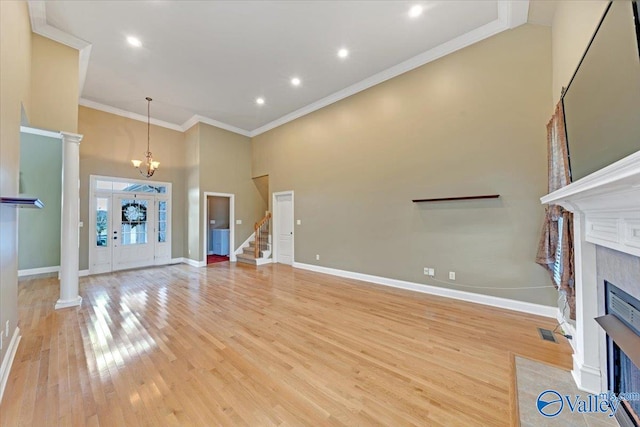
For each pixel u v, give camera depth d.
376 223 4.63
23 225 5.26
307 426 1.50
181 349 2.37
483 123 3.47
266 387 1.84
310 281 4.81
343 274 5.17
